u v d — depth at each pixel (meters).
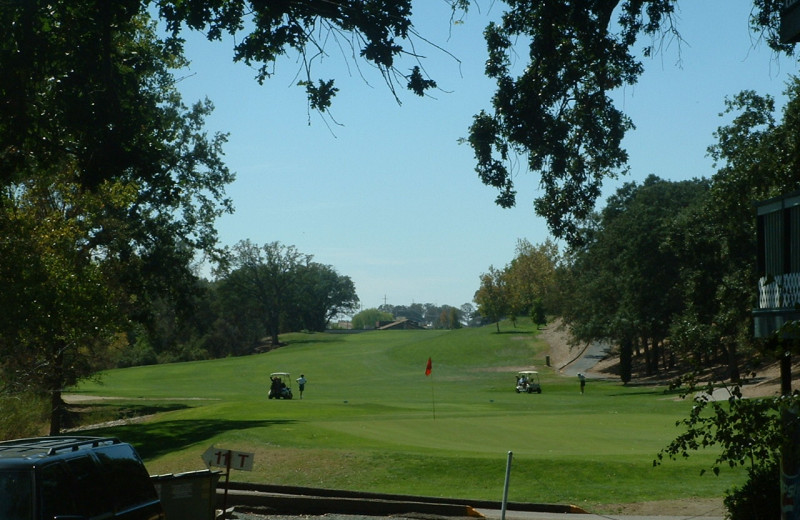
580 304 78.50
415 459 20.69
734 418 9.02
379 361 108.38
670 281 68.81
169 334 114.19
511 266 138.25
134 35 17.75
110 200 29.80
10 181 16.39
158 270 41.34
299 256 156.62
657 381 72.25
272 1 13.52
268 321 164.25
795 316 14.95
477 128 17.14
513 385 81.69
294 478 19.84
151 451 26.80
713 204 42.69
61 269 21.78
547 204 18.23
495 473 19.39
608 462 19.86
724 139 37.34
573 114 17.61
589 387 75.06
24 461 8.03
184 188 41.03
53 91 14.61
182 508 12.48
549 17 15.91
